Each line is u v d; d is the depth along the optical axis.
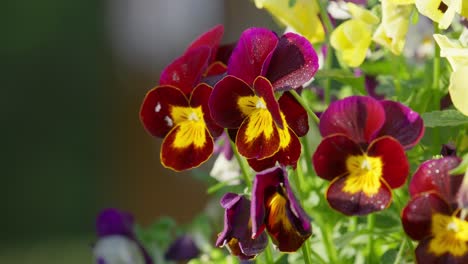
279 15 0.57
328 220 0.57
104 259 0.69
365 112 0.52
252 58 0.53
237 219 0.51
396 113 0.52
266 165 0.53
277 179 0.50
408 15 0.54
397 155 0.51
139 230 0.75
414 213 0.51
